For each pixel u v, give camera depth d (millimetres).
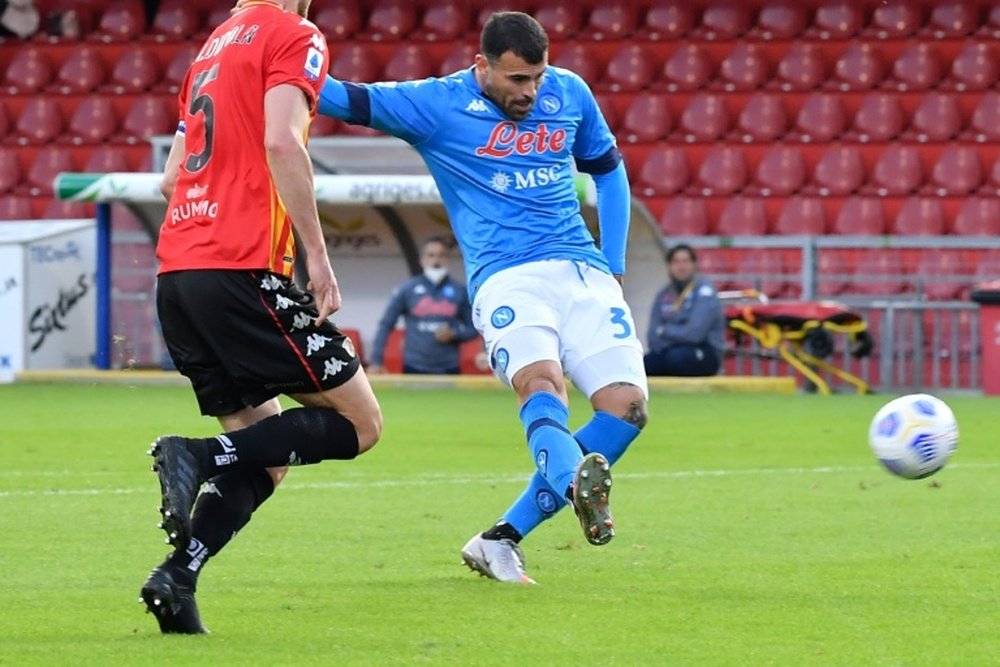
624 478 34062
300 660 16094
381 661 16094
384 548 24406
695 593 20375
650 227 64000
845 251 68625
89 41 86438
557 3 84562
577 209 21625
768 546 24625
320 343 17609
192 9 87000
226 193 17422
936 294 68125
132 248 68375
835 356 66375
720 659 16359
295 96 17031
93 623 18188
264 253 17312
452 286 62812
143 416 49344
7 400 55500
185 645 16781
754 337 63844
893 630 17969
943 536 25719
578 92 21719
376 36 85125
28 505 29188
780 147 77875
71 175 64062
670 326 61438
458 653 16531
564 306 20922
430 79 21297
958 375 65875
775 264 69000
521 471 35469
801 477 34344
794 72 80000
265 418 17719
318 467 35969
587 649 16797
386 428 45781
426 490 31906
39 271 65250
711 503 29953
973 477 34344
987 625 18266
